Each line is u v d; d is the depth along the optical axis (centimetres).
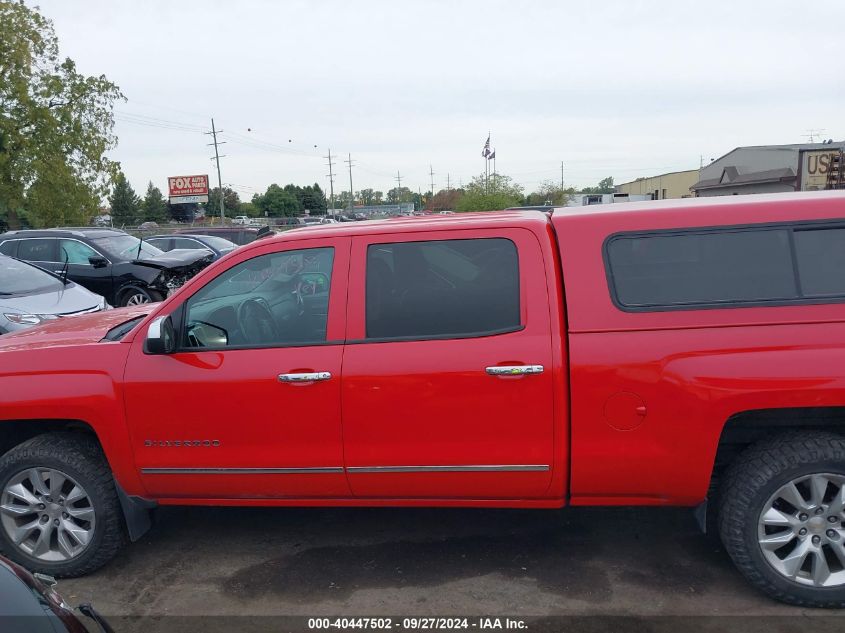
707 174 4194
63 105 3722
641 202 379
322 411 344
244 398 349
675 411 320
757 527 325
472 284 342
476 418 334
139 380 358
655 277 329
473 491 346
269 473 355
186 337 364
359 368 340
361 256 353
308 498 362
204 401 352
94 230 1437
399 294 347
